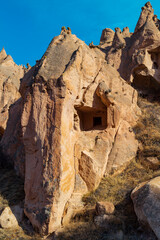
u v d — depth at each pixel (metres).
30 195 9.17
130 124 12.77
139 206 7.34
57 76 10.02
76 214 8.77
